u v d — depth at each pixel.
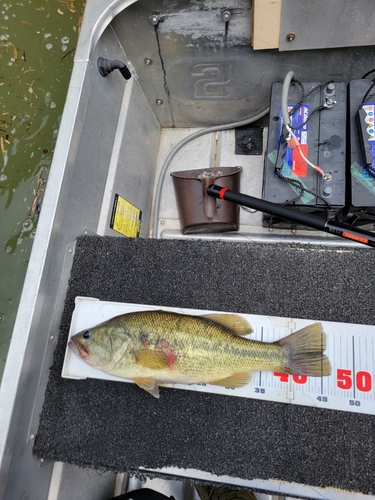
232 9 1.23
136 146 1.55
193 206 1.51
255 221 1.64
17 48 1.83
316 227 1.21
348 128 1.33
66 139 1.10
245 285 1.20
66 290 1.22
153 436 1.12
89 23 1.18
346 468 1.05
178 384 1.13
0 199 1.80
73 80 1.15
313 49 1.31
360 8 1.16
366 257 1.17
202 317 1.11
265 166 1.40
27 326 0.99
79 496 1.19
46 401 1.14
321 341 1.09
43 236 1.05
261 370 1.08
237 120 1.71
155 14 1.26
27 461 1.02
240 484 1.07
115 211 1.39
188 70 1.48
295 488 1.06
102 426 1.13
